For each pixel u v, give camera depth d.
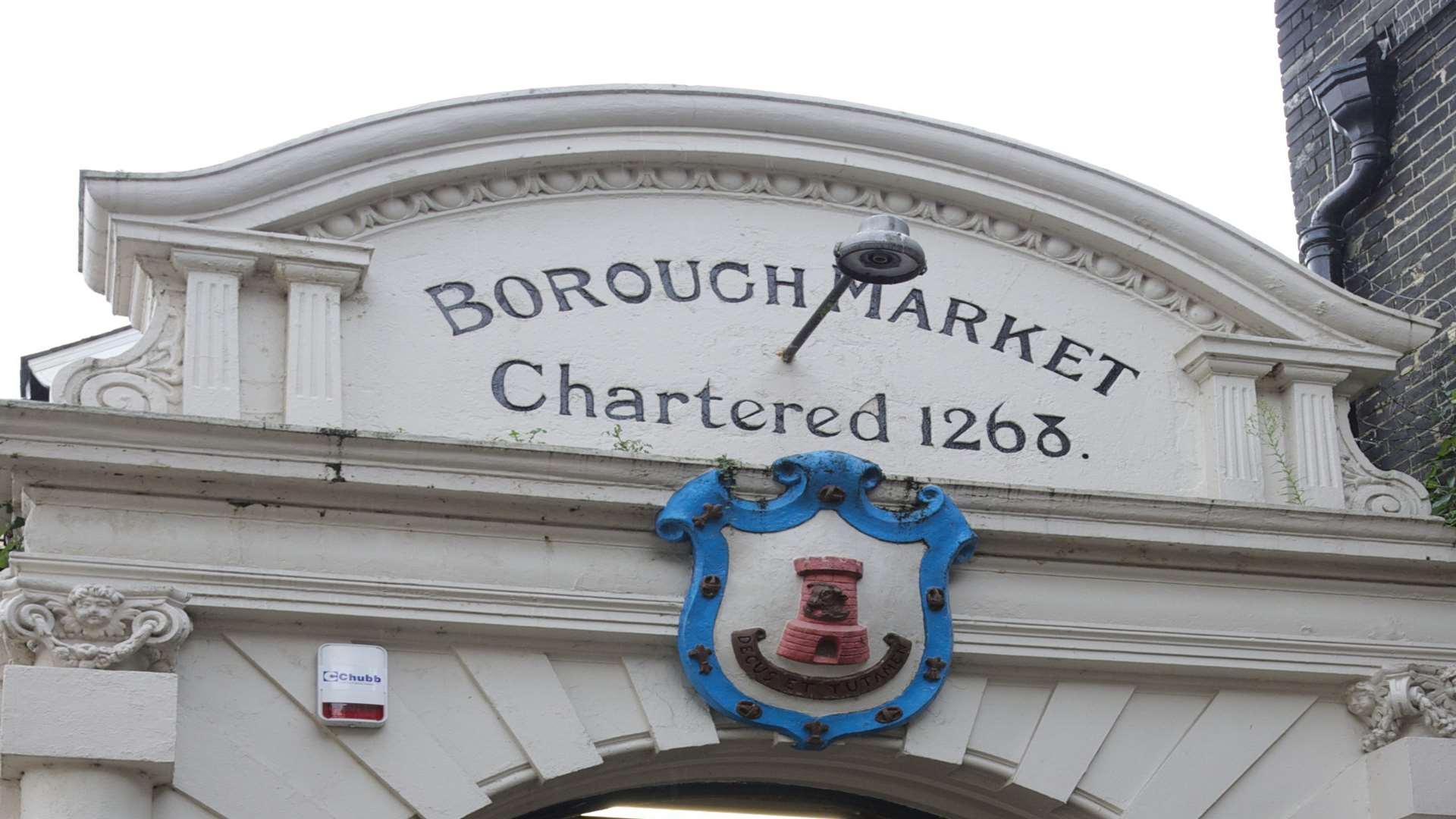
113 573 8.07
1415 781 9.29
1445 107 11.35
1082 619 9.36
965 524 9.12
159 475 8.21
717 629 8.76
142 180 8.70
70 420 8.05
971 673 9.20
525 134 9.45
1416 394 11.24
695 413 9.33
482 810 8.51
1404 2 11.79
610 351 9.33
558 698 8.62
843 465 8.99
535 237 9.44
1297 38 12.70
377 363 8.98
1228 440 9.94
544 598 8.61
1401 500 10.05
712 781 9.45
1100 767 9.28
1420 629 9.81
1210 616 9.54
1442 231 11.22
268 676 8.27
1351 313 10.19
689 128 9.71
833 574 8.82
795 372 9.53
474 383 9.09
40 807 7.73
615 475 8.76
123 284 9.10
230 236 8.77
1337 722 9.69
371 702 8.30
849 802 9.81
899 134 9.91
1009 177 10.08
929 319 9.84
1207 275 10.16
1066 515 9.30
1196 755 9.42
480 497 8.59
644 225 9.62
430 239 9.27
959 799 9.55
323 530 8.48
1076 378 9.95
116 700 7.86
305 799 8.17
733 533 8.88
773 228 9.81
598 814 9.64
